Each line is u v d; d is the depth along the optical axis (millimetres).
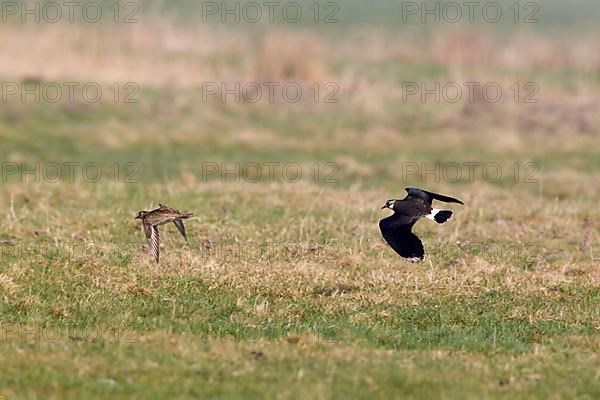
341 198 34062
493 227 30453
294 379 17859
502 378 18406
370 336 20703
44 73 55000
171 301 22516
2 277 22875
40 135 47125
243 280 24000
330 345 19953
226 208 31734
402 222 18188
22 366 17906
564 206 34250
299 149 47969
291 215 31031
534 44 72750
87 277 23750
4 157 42875
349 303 22875
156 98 54031
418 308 22812
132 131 48531
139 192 34188
